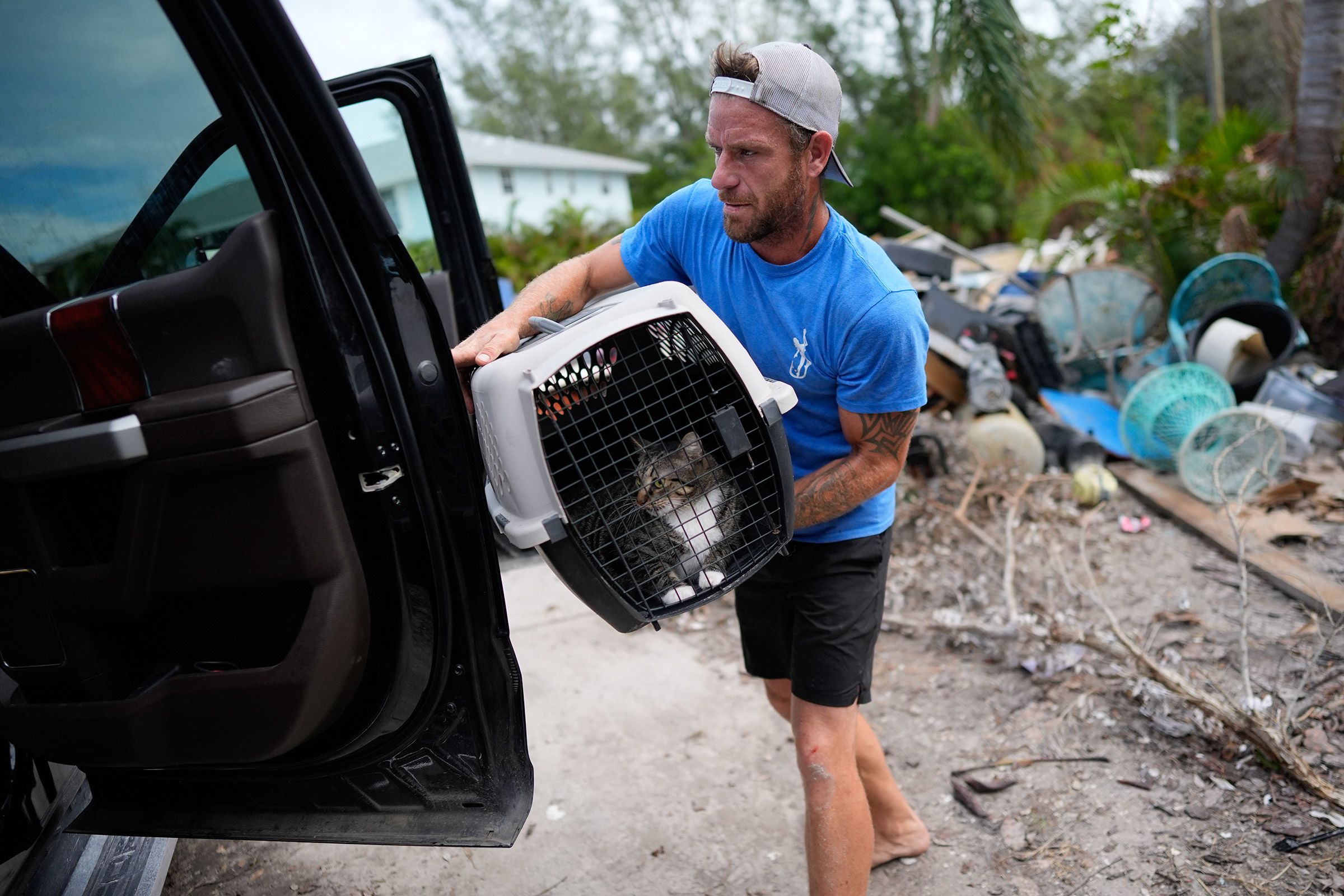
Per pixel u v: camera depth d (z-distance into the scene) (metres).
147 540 1.35
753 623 2.03
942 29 6.40
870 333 1.61
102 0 1.25
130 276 1.55
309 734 1.42
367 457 1.42
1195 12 14.00
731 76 1.51
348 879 2.30
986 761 2.63
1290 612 3.22
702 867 2.30
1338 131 6.06
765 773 2.65
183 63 1.30
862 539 1.86
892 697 3.02
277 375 1.30
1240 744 2.49
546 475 1.38
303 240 1.35
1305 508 4.04
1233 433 4.16
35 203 1.45
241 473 1.33
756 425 1.51
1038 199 7.39
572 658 3.34
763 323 1.74
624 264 1.94
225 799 1.68
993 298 7.13
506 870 2.32
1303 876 2.05
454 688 1.54
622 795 2.59
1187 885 2.08
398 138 2.96
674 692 3.09
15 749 1.71
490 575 1.54
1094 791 2.44
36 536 1.36
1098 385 5.84
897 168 25.61
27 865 1.89
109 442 1.29
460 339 3.19
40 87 1.36
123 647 1.46
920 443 4.63
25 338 1.32
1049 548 3.94
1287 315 5.11
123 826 1.69
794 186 1.55
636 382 1.63
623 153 42.75
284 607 1.44
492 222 19.98
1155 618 3.29
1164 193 6.96
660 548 1.53
